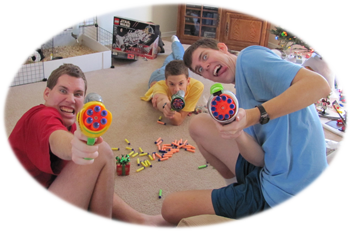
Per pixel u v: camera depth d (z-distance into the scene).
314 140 1.17
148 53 3.32
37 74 2.84
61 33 3.34
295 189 1.17
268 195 1.18
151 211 1.55
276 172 1.19
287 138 1.16
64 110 1.26
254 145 1.22
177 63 2.16
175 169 1.87
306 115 1.16
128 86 2.88
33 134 1.16
